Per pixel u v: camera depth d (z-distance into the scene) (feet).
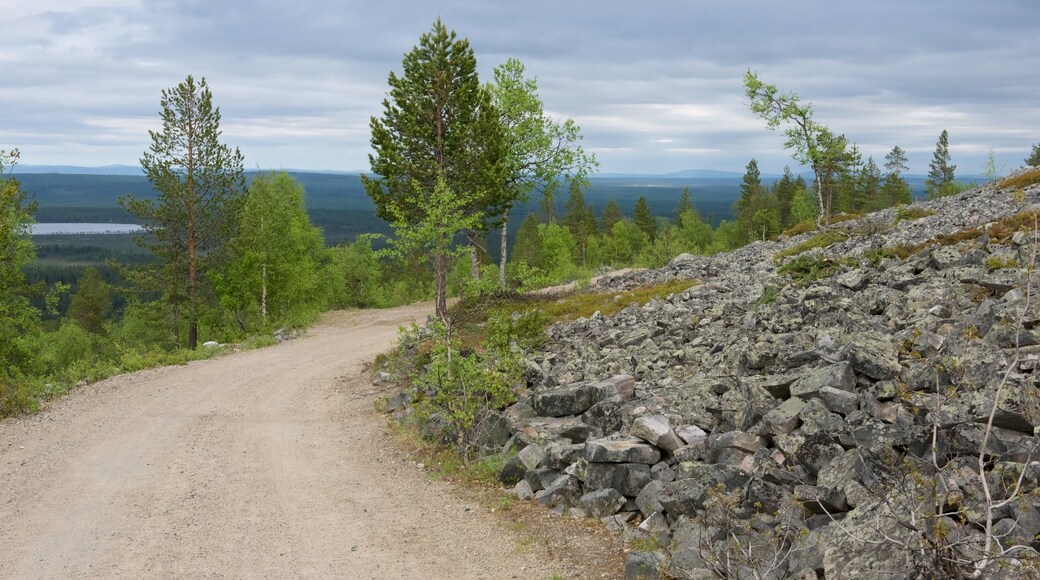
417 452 54.90
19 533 40.73
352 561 35.76
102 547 38.29
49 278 532.73
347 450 57.82
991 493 25.81
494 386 53.01
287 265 182.09
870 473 28.50
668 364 57.62
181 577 34.32
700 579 27.55
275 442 60.75
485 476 47.32
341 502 44.86
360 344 126.21
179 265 161.48
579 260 445.78
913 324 45.24
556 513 39.55
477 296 62.54
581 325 83.66
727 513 29.78
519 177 157.38
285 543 38.34
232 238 166.50
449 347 56.39
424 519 41.04
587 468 40.14
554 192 167.32
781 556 27.73
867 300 53.72
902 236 97.19
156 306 168.96
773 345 47.26
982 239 65.98
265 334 151.94
